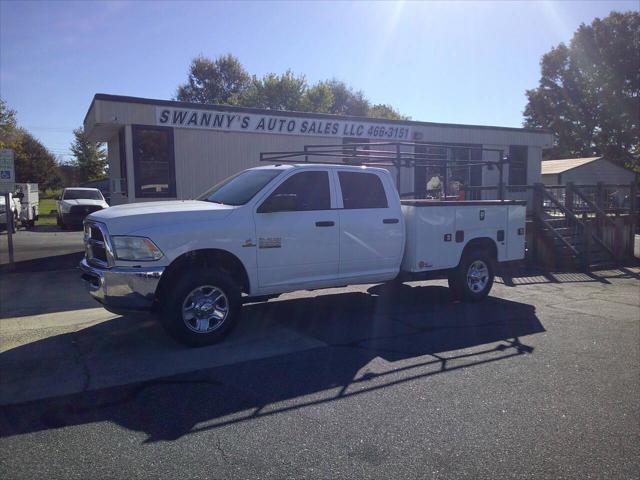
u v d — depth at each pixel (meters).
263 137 15.59
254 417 4.47
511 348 6.47
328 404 4.74
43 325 7.41
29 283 10.45
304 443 4.02
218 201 7.27
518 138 21.14
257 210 6.80
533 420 4.45
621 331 7.34
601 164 36.19
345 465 3.71
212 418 4.45
